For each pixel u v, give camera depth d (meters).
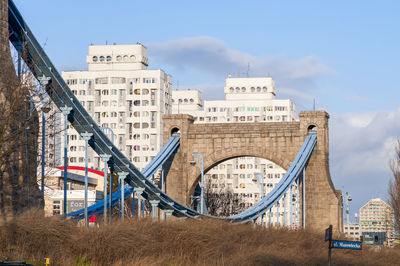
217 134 121.56
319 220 117.56
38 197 65.75
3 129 47.38
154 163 112.25
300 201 118.50
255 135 120.19
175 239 65.06
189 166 122.00
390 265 73.75
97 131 79.69
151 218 69.81
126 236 59.91
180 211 91.69
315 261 64.31
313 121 118.56
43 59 73.19
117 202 89.50
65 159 70.94
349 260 67.38
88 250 56.56
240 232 78.12
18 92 48.69
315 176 118.44
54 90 73.94
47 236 55.44
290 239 80.69
